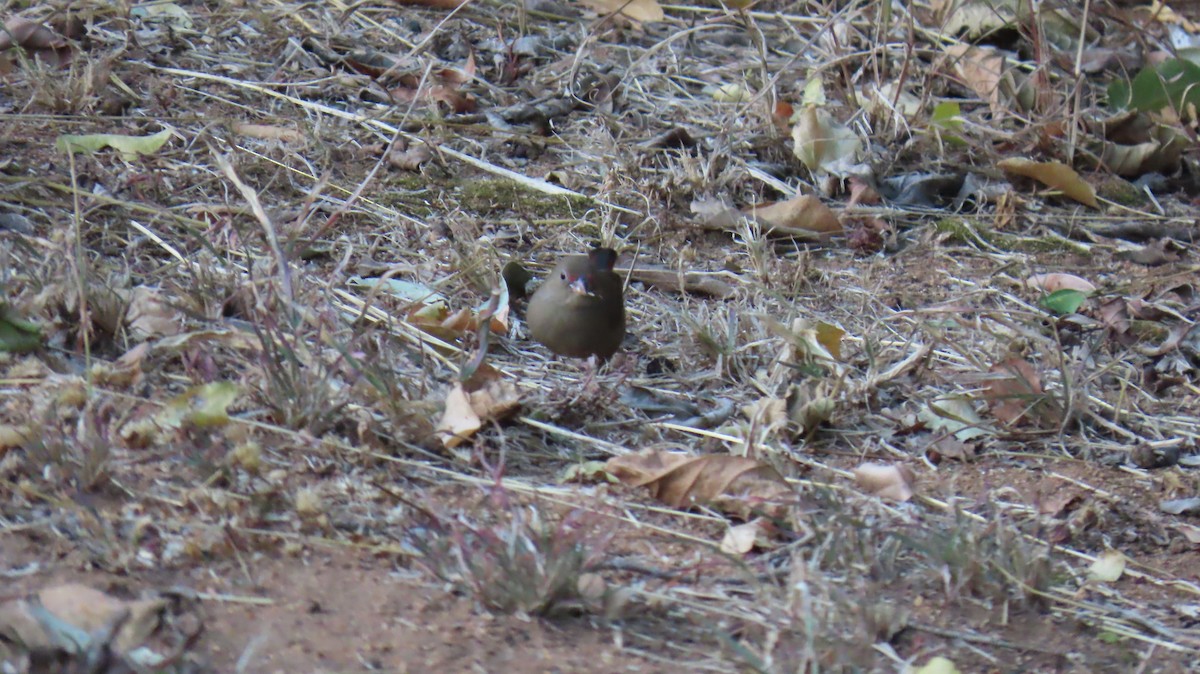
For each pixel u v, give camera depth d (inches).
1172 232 502.6
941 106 526.9
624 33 599.2
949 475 326.0
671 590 259.4
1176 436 360.2
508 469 300.8
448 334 364.5
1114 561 291.1
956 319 413.7
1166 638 268.7
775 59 589.6
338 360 302.5
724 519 288.7
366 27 565.9
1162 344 413.4
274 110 490.9
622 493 295.1
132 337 330.3
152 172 422.9
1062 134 552.4
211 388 291.1
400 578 252.5
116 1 534.6
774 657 237.3
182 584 242.7
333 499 275.4
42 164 426.3
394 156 470.6
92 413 278.2
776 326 358.6
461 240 416.2
